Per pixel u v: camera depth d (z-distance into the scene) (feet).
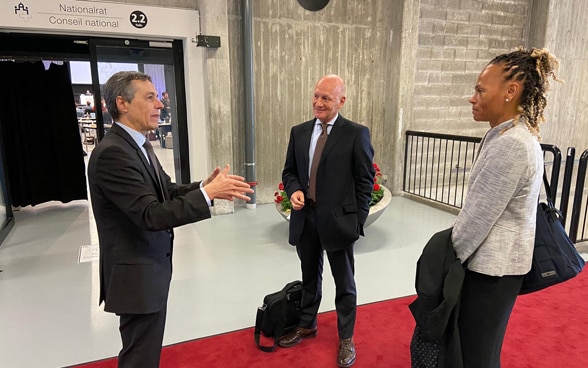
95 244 12.91
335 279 6.86
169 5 14.67
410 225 15.24
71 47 17.13
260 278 10.41
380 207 13.25
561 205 10.97
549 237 4.41
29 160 16.43
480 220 4.13
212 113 15.61
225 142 16.07
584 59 21.91
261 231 14.29
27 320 8.36
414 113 20.16
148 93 4.57
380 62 19.22
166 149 17.28
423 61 19.76
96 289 9.79
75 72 39.14
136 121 4.58
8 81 15.61
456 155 21.62
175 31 14.75
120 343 7.57
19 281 10.21
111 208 4.44
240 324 8.20
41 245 12.81
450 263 4.48
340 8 17.92
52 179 17.19
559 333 7.68
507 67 4.10
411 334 7.72
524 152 3.93
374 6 18.54
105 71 14.71
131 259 4.50
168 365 6.82
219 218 15.96
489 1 20.47
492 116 4.31
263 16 16.62
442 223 15.49
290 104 17.92
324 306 8.90
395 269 11.02
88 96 39.75
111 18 13.85
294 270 10.93
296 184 6.89
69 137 16.90
